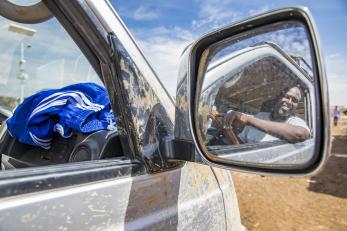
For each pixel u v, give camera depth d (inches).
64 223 32.6
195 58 41.9
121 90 42.8
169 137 46.3
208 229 53.6
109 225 36.6
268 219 231.1
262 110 37.2
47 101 60.8
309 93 32.9
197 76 41.6
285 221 228.7
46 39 68.9
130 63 44.5
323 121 31.3
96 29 42.4
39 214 31.1
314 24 31.9
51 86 71.4
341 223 227.0
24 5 52.7
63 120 57.1
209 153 40.5
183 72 42.8
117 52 43.1
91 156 49.8
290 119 34.8
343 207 259.4
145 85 46.3
